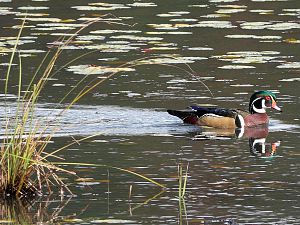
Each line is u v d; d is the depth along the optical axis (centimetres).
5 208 1266
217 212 1240
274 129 1827
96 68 2056
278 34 2623
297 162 1518
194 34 2619
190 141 1692
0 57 2341
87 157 1534
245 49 2447
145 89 2086
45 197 1320
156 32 2627
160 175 1431
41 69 2222
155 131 1777
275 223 1189
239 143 1683
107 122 1809
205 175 1434
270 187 1366
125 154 1565
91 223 1191
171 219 1209
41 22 2719
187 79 2173
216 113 1853
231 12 2869
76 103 1953
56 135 1689
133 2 3023
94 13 2833
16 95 1998
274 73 2217
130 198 1311
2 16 2783
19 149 1341
